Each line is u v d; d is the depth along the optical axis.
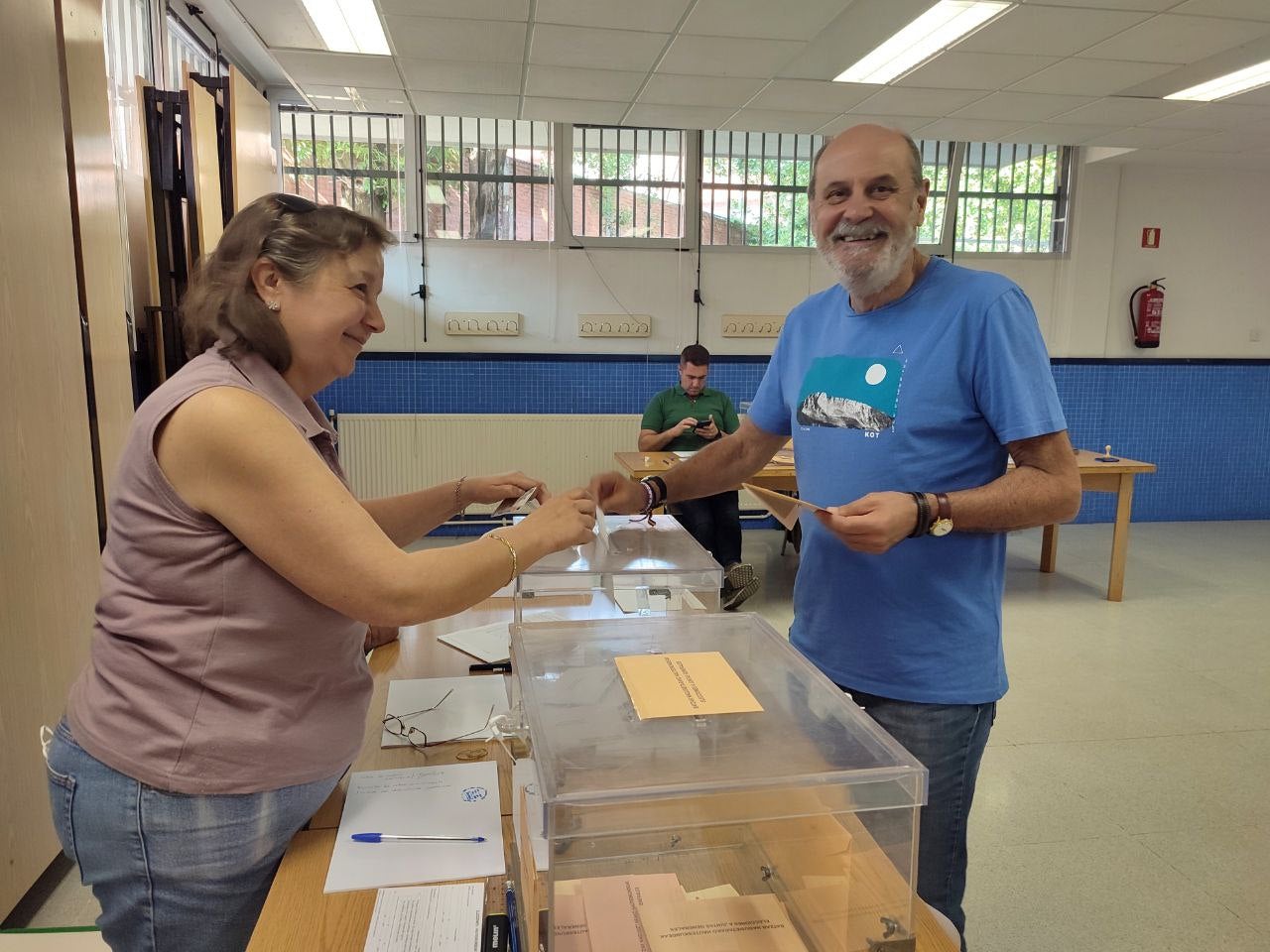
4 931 1.26
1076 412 5.94
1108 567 4.93
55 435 1.94
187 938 1.00
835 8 3.11
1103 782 2.51
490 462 5.29
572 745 0.77
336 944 0.85
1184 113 4.49
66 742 1.01
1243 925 1.90
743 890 0.72
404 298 5.20
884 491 1.30
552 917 0.69
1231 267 5.97
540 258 5.29
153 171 2.78
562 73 3.91
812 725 0.82
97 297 2.23
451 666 1.58
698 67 3.82
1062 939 1.86
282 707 0.99
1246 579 4.69
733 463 1.64
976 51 3.58
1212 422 6.11
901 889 0.75
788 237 5.56
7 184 1.75
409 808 1.09
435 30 3.37
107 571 1.00
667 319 5.47
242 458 0.89
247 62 4.64
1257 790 2.47
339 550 0.91
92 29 2.22
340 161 5.07
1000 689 1.34
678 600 1.41
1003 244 5.78
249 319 0.96
